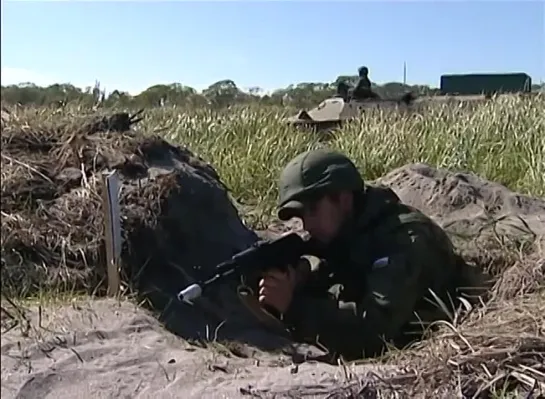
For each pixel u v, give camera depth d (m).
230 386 2.59
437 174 6.00
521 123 8.13
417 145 7.83
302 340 3.28
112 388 2.57
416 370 2.58
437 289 3.51
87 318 3.16
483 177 6.88
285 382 2.62
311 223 3.32
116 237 3.61
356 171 3.41
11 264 3.55
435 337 3.02
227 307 3.76
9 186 4.12
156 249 4.03
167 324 3.42
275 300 3.22
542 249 4.35
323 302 3.26
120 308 3.33
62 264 3.67
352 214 3.40
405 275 3.29
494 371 2.49
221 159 7.08
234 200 6.38
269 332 3.47
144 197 4.23
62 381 2.61
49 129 4.84
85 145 4.64
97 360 2.78
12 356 2.73
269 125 8.49
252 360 2.97
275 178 6.84
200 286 3.21
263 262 3.23
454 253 4.01
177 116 8.58
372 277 3.29
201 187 4.63
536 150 7.53
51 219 3.94
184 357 2.87
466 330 2.83
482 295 3.76
